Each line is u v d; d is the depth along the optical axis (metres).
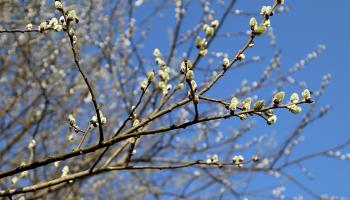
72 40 2.27
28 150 5.53
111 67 5.59
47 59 5.74
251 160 2.59
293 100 2.13
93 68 6.09
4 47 5.27
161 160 5.13
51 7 4.49
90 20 5.50
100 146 2.29
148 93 4.98
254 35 2.31
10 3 4.46
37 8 4.61
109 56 5.62
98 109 2.25
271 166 5.48
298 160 5.52
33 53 5.66
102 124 2.35
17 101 5.69
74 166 4.93
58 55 5.82
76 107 5.41
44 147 5.18
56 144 5.55
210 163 2.60
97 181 6.21
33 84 5.75
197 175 5.66
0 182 3.94
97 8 5.68
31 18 4.73
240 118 2.16
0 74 5.76
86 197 6.11
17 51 5.52
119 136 2.28
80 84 5.96
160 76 2.77
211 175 5.29
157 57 2.80
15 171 2.31
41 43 5.53
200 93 2.27
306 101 2.12
